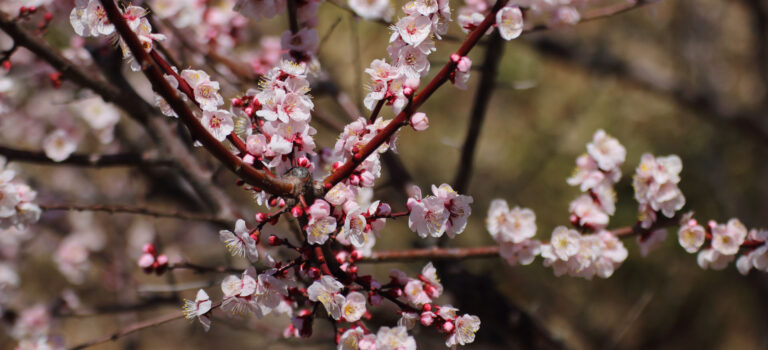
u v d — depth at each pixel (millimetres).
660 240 2164
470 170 3211
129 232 4957
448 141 3146
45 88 3355
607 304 6238
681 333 6410
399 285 1810
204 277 4688
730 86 6852
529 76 5641
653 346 6332
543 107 6562
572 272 2125
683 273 6363
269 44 3406
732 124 5965
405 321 1759
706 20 6145
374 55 5309
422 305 1785
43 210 2400
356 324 1696
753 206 6438
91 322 5520
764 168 6199
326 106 4660
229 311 1727
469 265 4953
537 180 6262
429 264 1820
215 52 3127
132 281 4324
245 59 3758
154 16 2396
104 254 4406
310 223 1559
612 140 2156
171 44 2986
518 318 3281
